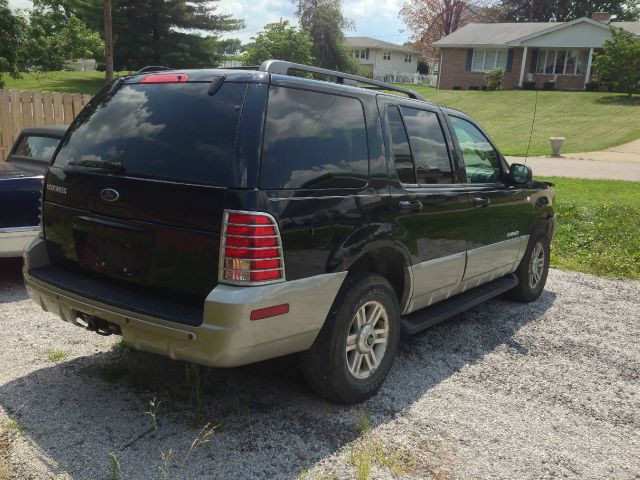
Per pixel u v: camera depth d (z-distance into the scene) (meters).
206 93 3.20
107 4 18.34
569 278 7.39
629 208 10.59
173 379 3.87
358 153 3.59
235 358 2.93
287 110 3.17
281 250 2.98
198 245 2.95
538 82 45.78
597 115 33.31
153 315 2.99
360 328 3.61
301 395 3.74
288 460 3.04
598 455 3.30
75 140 3.62
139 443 3.11
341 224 3.35
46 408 3.42
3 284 5.83
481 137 5.21
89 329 3.38
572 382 4.25
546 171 17.64
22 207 5.47
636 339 5.23
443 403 3.79
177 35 37.53
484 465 3.12
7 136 9.64
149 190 3.10
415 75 61.41
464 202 4.52
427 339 4.95
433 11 66.44
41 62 23.61
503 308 5.97
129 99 3.49
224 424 3.34
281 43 44.47
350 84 4.05
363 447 3.20
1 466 2.85
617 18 67.56
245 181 2.89
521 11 69.81
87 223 3.41
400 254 3.88
